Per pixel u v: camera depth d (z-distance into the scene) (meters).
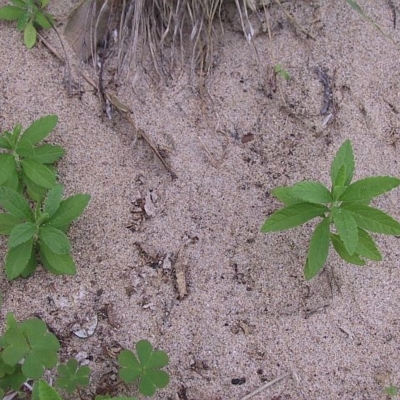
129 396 0.47
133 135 0.53
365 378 0.47
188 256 0.50
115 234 0.50
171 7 0.54
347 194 0.45
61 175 0.51
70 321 0.48
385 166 0.52
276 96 0.54
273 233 0.50
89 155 0.52
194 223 0.51
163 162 0.52
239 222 0.51
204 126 0.53
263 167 0.52
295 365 0.48
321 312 0.49
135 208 0.51
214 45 0.55
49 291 0.48
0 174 0.48
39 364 0.43
